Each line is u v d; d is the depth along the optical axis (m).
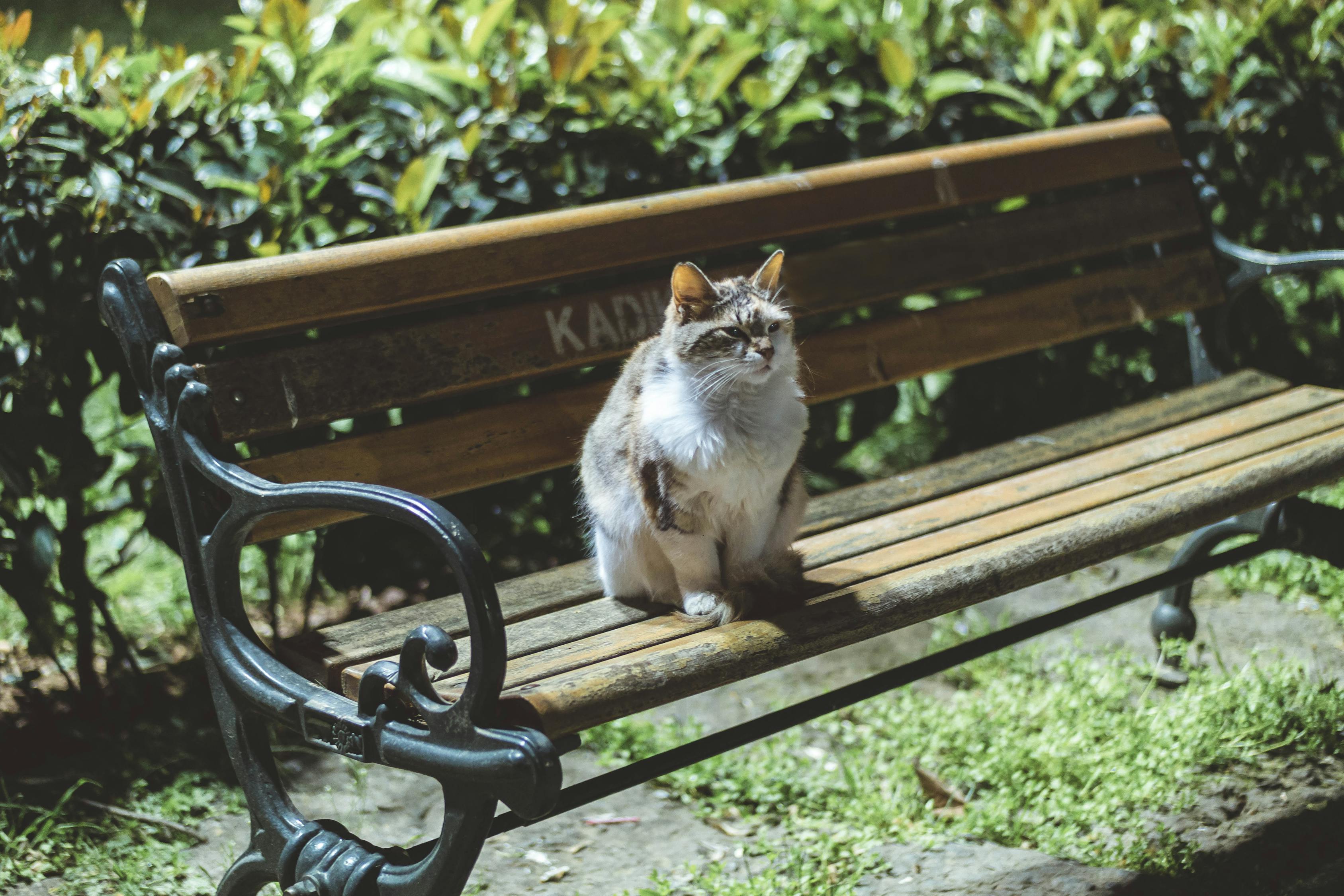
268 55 3.26
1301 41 3.95
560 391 2.50
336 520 2.16
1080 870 2.40
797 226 2.78
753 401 2.08
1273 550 2.97
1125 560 4.11
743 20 3.96
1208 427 2.91
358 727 1.69
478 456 2.36
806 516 2.56
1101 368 4.38
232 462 1.92
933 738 2.93
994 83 3.76
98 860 2.47
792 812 2.72
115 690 3.18
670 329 2.14
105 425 4.38
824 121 3.71
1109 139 3.26
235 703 1.89
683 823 2.73
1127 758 2.79
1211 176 3.98
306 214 3.15
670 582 2.21
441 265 2.29
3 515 2.88
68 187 2.85
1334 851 2.47
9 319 2.83
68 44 6.48
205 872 2.40
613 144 3.43
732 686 3.38
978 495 2.61
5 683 3.23
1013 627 2.62
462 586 1.54
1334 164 4.13
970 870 2.43
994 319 3.04
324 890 1.70
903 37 3.84
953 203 3.01
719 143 3.51
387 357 2.23
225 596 1.91
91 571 3.83
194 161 2.97
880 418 4.04
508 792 1.50
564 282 2.50
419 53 3.49
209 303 2.00
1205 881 2.35
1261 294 4.14
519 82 3.37
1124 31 4.00
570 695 1.66
